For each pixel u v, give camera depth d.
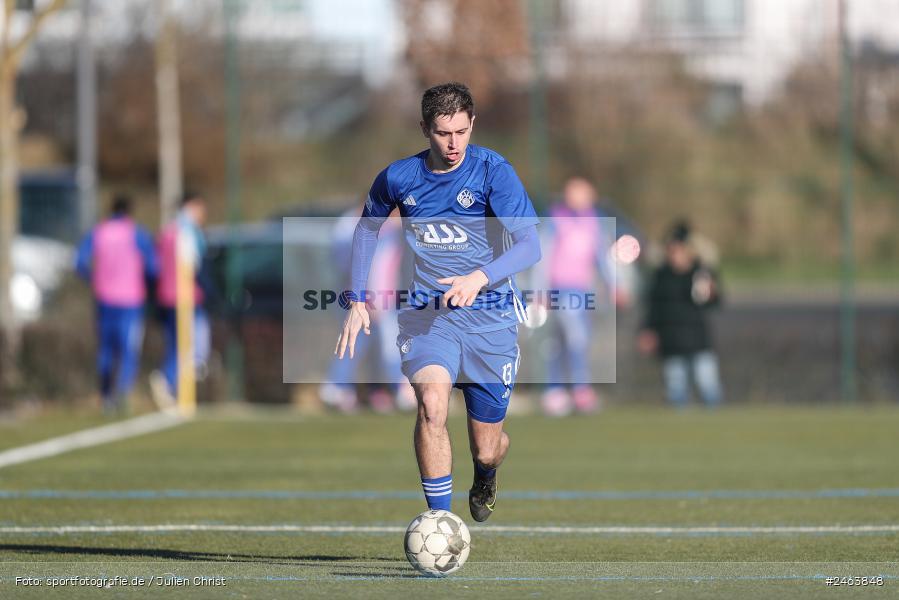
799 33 65.38
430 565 21.33
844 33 62.41
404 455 42.94
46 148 128.62
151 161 119.88
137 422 52.06
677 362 56.25
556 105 78.38
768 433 49.09
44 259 61.75
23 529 28.22
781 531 28.28
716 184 69.50
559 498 33.81
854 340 59.53
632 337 58.31
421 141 77.06
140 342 58.16
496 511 31.61
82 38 77.44
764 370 60.34
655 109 76.31
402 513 31.08
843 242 59.38
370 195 22.81
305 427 50.88
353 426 51.25
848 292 59.16
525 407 57.31
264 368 57.81
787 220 72.69
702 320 56.12
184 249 54.84
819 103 67.88
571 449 44.72
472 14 62.72
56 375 55.91
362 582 21.22
